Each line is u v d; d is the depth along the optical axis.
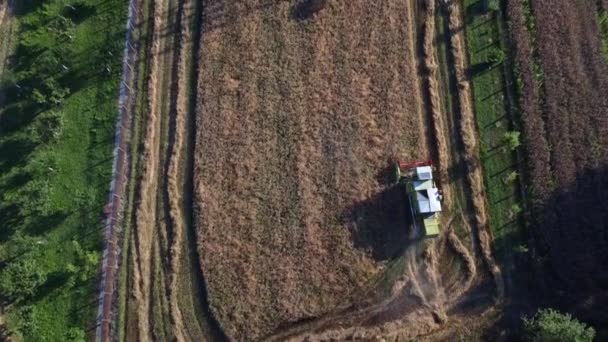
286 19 39.94
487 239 33.53
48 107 37.88
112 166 36.25
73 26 39.91
